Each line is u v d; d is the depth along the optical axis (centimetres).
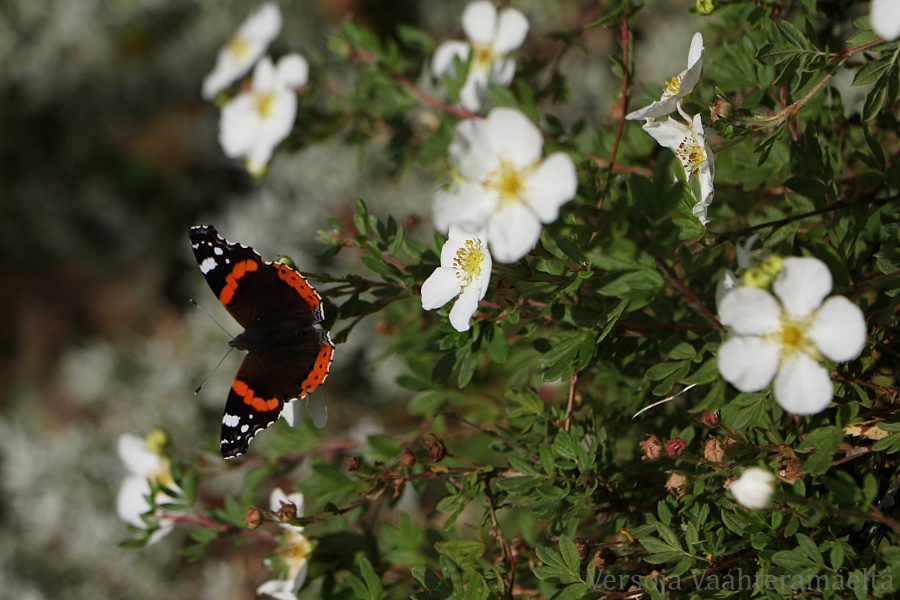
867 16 69
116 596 110
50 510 113
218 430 114
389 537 75
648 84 76
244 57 88
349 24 84
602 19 75
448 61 84
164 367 119
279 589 75
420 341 79
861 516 66
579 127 81
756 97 72
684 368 69
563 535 69
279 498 77
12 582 110
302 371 73
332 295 72
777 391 66
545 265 71
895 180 71
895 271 67
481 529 74
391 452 77
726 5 73
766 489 66
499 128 68
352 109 85
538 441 73
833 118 74
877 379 70
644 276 68
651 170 76
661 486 72
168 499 81
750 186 72
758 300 66
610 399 75
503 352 71
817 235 72
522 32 82
